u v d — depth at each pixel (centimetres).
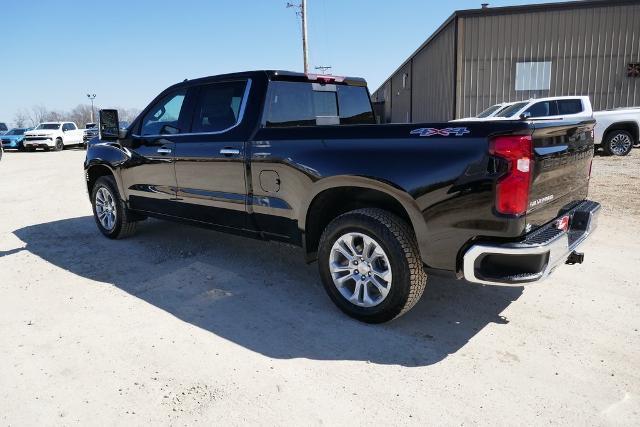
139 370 296
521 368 292
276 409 257
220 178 435
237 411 255
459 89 1973
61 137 2930
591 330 338
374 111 536
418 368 295
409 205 313
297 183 372
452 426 241
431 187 303
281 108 423
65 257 527
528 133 279
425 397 266
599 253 503
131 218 575
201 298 406
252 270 471
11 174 1464
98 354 316
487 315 365
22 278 463
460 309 376
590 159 394
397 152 318
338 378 286
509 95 1952
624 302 382
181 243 568
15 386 282
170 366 300
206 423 246
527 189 284
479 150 287
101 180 589
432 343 325
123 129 538
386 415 251
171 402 264
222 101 442
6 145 2866
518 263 289
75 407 261
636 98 1883
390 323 355
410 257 322
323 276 369
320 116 465
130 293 419
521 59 1917
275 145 384
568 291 406
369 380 283
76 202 891
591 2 1828
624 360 299
